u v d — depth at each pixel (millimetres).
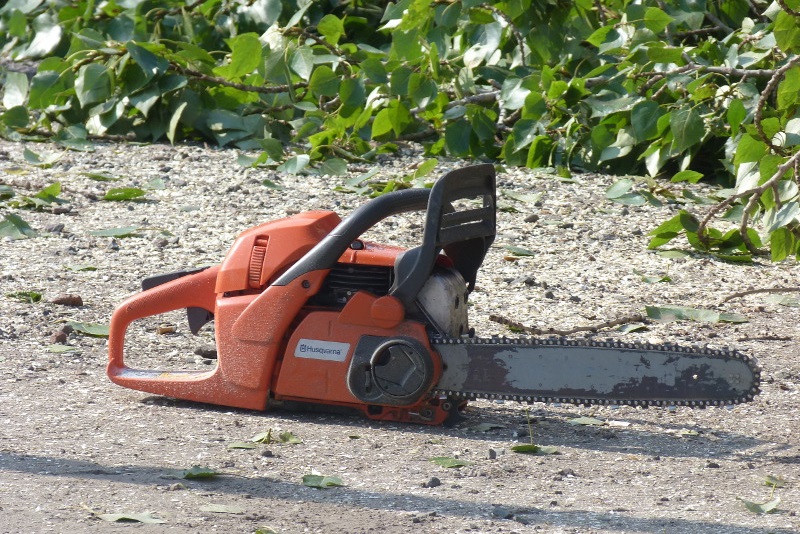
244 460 12414
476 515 10727
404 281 13531
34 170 31547
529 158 33625
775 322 20641
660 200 30828
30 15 45125
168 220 27000
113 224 26422
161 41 39375
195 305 14883
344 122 34031
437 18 34906
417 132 36750
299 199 29281
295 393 14156
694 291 22891
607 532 10305
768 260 26016
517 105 33625
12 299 20078
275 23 36031
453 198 13633
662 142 30859
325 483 11508
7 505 10438
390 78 33719
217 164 32969
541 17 34250
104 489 11094
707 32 36781
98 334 18219
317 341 13984
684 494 11625
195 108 35562
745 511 11023
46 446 12617
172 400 15039
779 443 13758
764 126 23844
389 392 13648
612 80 33188
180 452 12633
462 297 14336
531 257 25188
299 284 13922
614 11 35438
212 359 17328
